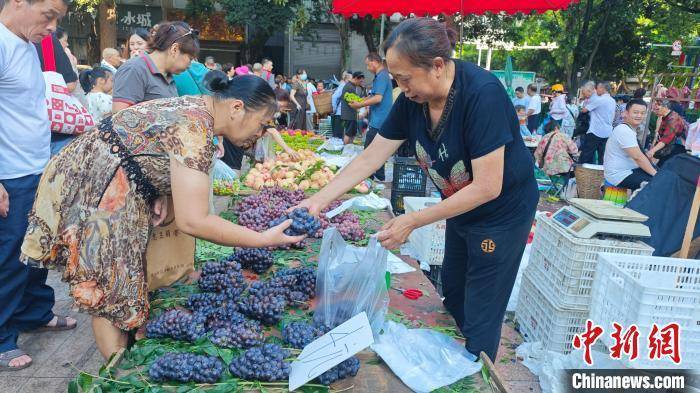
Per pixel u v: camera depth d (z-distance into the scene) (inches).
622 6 713.0
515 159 80.0
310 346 68.2
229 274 87.4
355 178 92.8
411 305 94.0
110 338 77.1
